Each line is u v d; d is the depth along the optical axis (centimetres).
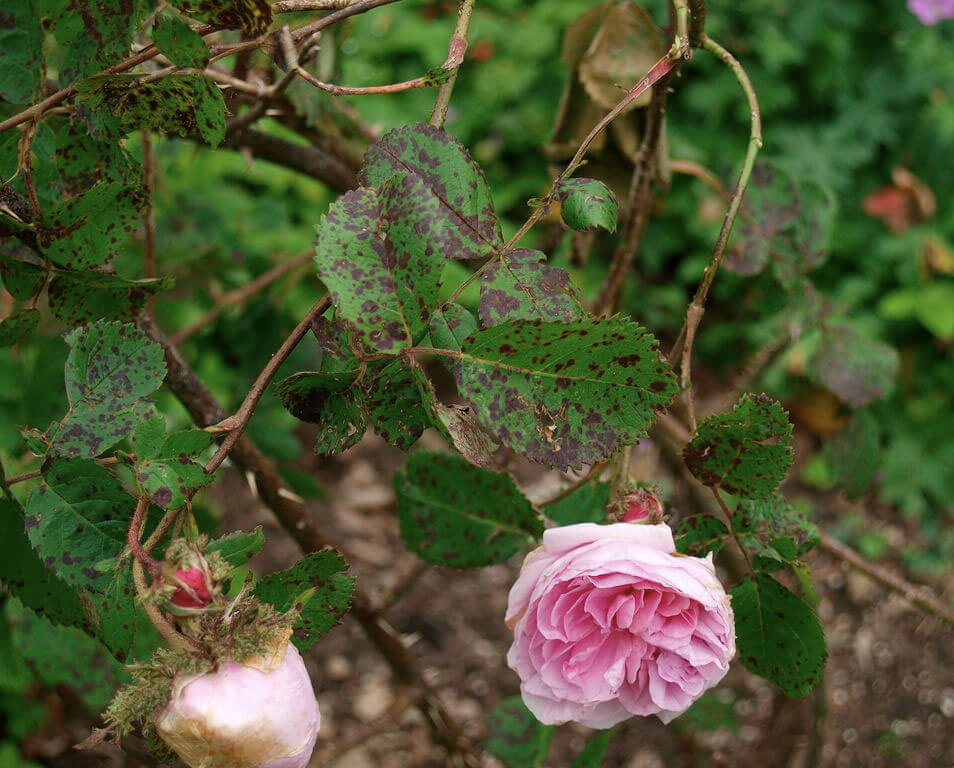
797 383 195
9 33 49
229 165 187
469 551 60
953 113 259
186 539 41
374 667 165
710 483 49
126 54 45
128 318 49
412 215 42
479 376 43
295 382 44
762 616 51
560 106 65
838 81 266
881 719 166
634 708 48
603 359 42
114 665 73
